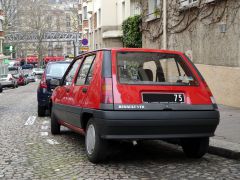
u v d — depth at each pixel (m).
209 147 6.18
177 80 5.66
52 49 99.62
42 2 80.50
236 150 5.76
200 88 5.53
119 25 30.42
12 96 20.64
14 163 5.57
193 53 13.56
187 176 4.89
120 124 5.04
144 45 19.88
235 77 10.76
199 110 5.36
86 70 6.04
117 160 5.71
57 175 4.95
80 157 5.89
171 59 5.82
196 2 13.15
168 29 15.98
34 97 19.41
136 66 5.51
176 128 5.24
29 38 76.31
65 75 7.22
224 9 11.33
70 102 6.35
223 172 5.07
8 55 58.81
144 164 5.49
